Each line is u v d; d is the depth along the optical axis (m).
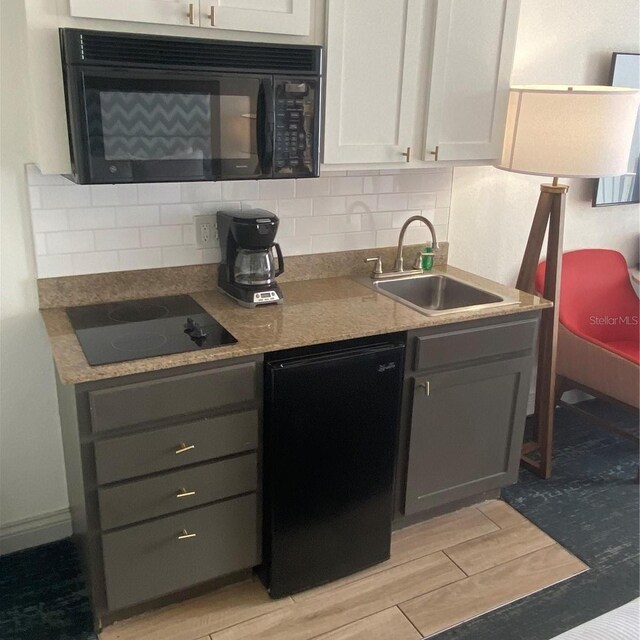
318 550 2.18
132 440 1.82
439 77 2.26
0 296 2.12
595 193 3.22
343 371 2.02
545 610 2.15
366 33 2.10
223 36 1.91
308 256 2.60
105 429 1.78
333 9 2.02
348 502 2.18
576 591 2.23
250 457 2.03
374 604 2.16
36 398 2.26
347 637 2.02
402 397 2.25
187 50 1.82
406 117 2.26
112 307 2.23
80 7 1.70
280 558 2.12
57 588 2.18
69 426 2.02
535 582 2.27
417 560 2.37
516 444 2.58
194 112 1.87
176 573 2.03
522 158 2.44
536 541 2.48
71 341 1.92
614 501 2.74
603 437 3.25
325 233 2.62
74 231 2.17
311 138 2.06
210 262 2.42
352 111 2.16
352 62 2.11
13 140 2.01
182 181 1.91
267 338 1.98
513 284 3.18
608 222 3.36
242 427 1.98
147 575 1.98
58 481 2.38
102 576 1.94
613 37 3.00
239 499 2.05
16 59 1.94
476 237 2.99
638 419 3.44
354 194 2.62
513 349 2.41
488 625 2.08
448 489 2.48
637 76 3.08
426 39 2.21
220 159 1.94
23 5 1.84
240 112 1.93
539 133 2.38
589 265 3.21
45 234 2.13
